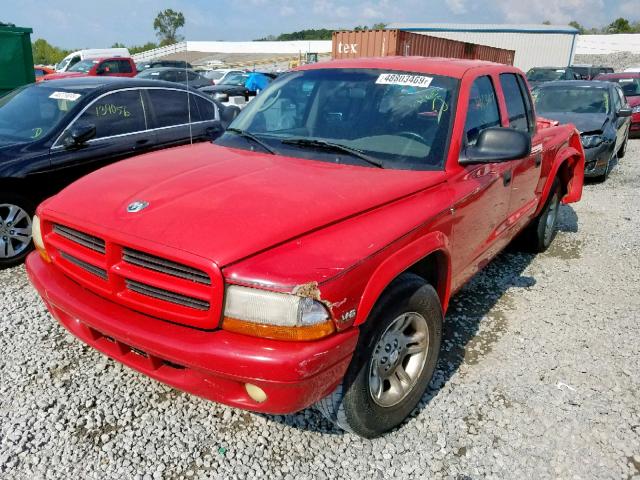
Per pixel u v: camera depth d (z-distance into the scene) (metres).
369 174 2.94
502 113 3.91
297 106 3.64
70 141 5.22
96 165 5.50
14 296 4.32
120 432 2.82
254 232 2.26
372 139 3.24
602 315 4.25
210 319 2.22
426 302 2.80
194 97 6.61
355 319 2.31
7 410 2.95
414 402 2.92
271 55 54.19
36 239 2.96
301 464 2.65
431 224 2.81
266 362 2.12
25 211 5.03
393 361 2.76
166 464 2.62
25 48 10.69
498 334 3.91
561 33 35.53
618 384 3.34
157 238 2.30
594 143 8.67
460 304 4.37
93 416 2.93
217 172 2.88
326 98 3.57
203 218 2.37
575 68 24.20
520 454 2.75
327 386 2.29
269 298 2.12
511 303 4.43
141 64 25.36
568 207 7.47
